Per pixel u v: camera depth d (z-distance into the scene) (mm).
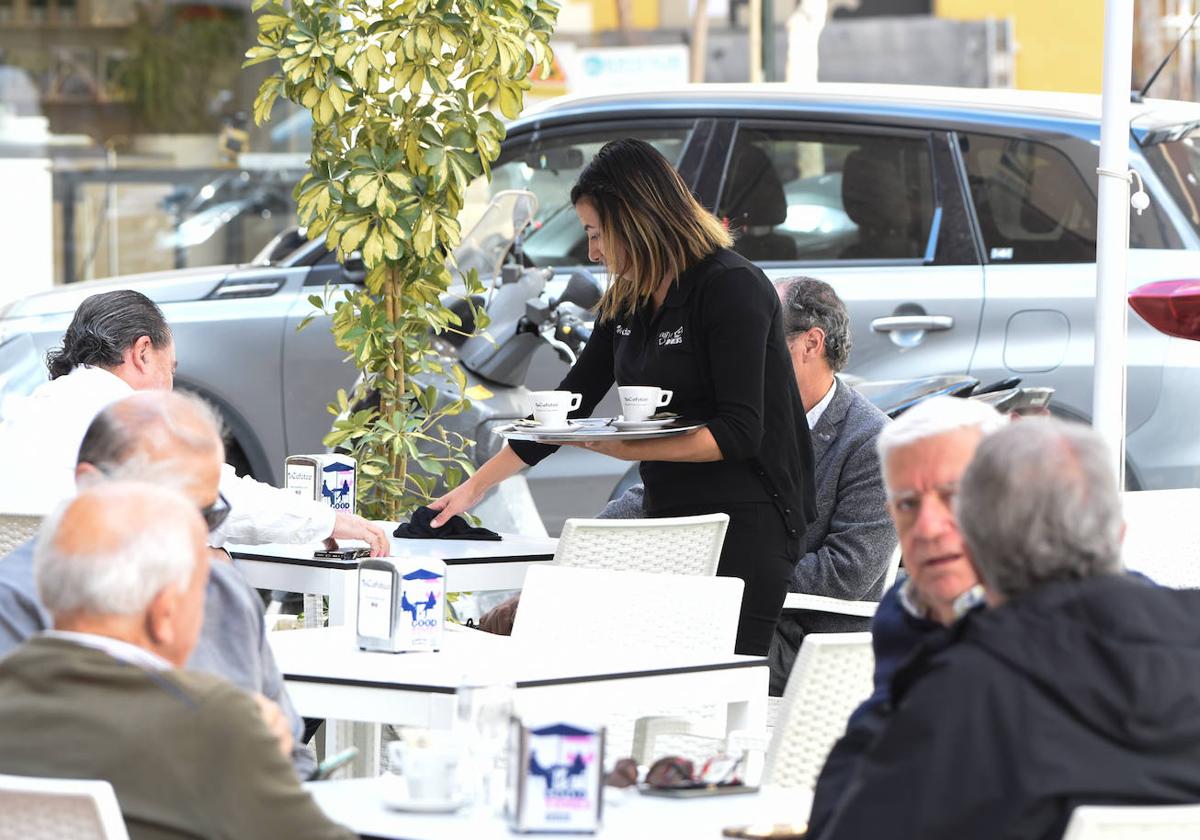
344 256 13156
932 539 6230
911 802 5336
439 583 8398
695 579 9164
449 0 12805
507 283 16141
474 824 6062
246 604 7375
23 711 5797
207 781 5723
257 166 33125
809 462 10695
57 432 10398
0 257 33719
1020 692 5367
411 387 13781
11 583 7418
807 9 25469
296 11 13008
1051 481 5516
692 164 17562
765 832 5953
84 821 5504
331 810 6238
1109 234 10477
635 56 31328
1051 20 37156
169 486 7152
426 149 13102
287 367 17547
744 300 10133
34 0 39000
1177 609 5539
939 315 16578
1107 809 5066
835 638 7105
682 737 8984
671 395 10438
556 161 17812
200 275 18312
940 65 35844
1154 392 16141
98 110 39062
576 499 17203
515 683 7426
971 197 16844
